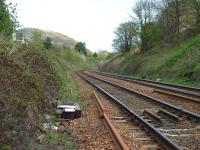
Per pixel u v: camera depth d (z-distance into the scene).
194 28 52.41
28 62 16.20
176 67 38.06
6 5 22.45
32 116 10.12
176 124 13.25
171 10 58.47
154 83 34.34
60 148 9.48
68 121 13.48
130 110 15.27
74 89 26.38
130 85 33.34
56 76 22.31
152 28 65.44
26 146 8.45
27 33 40.41
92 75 56.41
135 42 76.62
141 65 55.47
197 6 51.28
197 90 23.97
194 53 35.47
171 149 9.39
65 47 107.31
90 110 16.81
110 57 111.25
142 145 10.10
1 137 7.94
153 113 14.93
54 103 14.75
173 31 59.91
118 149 9.53
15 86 10.66
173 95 21.98
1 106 8.59
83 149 9.71
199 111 16.38
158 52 55.38
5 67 11.35
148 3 67.75
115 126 12.73
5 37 16.17
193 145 10.01
